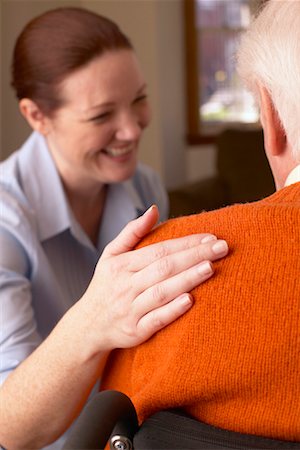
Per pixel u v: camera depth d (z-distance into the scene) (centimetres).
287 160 82
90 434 69
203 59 579
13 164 147
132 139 139
